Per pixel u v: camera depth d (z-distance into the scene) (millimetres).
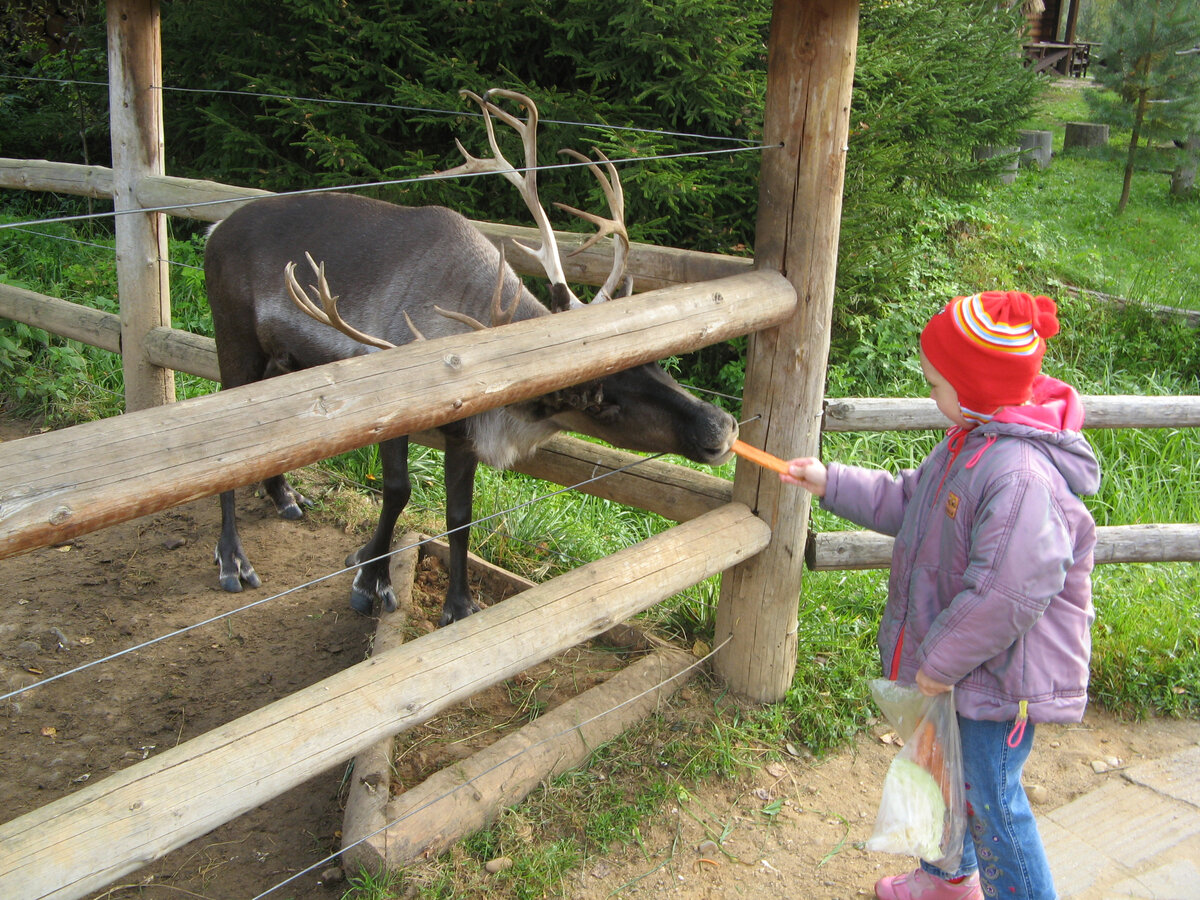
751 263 3059
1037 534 1870
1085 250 8836
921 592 2121
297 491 4598
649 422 2986
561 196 5855
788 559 3102
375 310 3287
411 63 5992
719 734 3062
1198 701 3375
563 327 2225
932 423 3469
